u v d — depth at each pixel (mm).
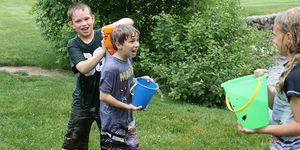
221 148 5023
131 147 3760
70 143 4035
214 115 6430
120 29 3475
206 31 8164
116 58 3541
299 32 2479
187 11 9492
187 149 4965
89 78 3820
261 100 2529
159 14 9062
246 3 18906
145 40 9383
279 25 2566
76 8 3727
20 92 7297
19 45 11875
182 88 7523
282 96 2658
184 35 8461
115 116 3602
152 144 5086
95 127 5586
